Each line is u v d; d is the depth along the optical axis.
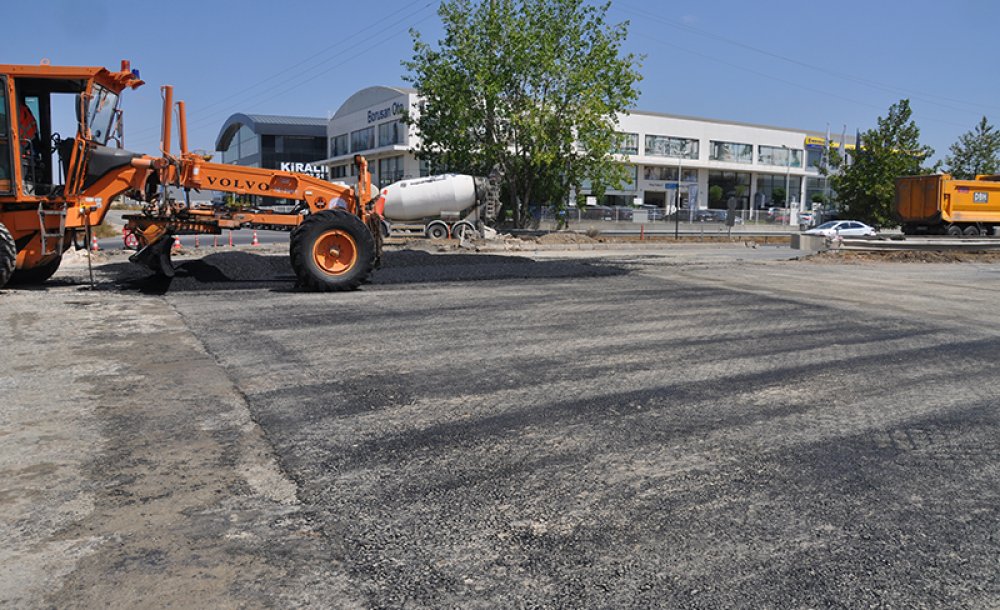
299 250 10.68
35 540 3.01
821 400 5.27
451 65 30.92
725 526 3.22
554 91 31.12
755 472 3.85
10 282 11.50
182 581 2.70
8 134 10.20
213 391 5.28
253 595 2.62
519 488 3.60
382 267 14.14
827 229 37.12
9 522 3.17
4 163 10.23
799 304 10.45
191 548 2.96
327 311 9.03
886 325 8.72
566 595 2.64
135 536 3.06
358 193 12.04
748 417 4.82
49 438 4.24
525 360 6.42
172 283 11.34
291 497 3.46
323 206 11.84
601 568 2.84
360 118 56.81
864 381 5.86
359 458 3.98
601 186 33.62
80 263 15.35
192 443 4.19
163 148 11.12
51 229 10.62
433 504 3.40
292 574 2.76
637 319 8.80
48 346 6.77
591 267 14.94
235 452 4.05
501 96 31.20
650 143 58.78
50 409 4.80
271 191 11.59
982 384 5.81
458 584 2.71
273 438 4.29
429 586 2.69
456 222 27.98
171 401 5.01
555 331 7.88
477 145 31.58
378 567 2.83
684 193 61.16
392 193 27.47
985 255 22.64
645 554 2.95
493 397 5.21
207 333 7.48
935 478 3.81
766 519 3.29
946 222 33.38
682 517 3.30
